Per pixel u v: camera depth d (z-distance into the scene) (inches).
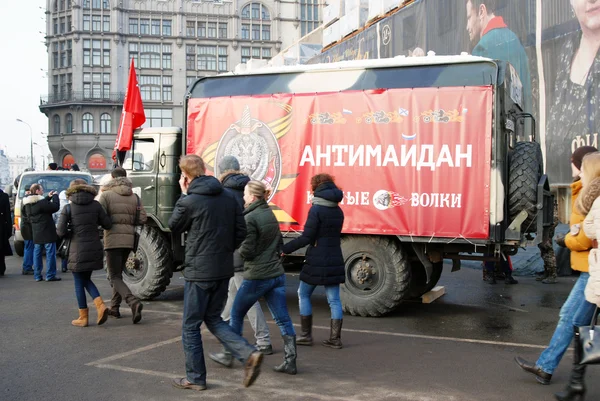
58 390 191.8
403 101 301.6
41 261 438.9
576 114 555.8
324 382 200.1
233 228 194.1
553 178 581.9
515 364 221.5
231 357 217.5
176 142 356.5
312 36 1299.2
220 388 193.9
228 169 220.8
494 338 262.8
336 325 243.4
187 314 189.3
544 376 195.2
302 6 2938.0
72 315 313.1
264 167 327.9
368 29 917.8
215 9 2829.7
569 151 564.4
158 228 358.3
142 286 353.1
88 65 2704.2
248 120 331.9
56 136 2768.2
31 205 432.1
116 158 370.6
